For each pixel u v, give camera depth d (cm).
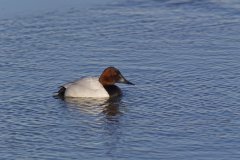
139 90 1836
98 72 1969
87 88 1808
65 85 1827
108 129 1595
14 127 1611
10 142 1529
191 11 2478
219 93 1784
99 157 1452
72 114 1689
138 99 1778
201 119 1630
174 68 1977
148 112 1689
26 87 1867
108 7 2523
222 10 2475
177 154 1455
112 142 1523
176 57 2064
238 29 2292
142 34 2267
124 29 2312
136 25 2347
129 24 2358
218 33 2264
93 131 1586
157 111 1692
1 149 1495
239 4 2523
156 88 1841
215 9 2489
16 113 1694
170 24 2352
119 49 2144
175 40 2211
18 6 2522
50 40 2230
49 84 1888
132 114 1683
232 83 1850
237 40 2195
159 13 2464
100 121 1644
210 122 1611
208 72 1936
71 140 1538
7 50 2156
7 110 1712
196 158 1434
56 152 1478
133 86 1866
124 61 2047
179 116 1653
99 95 1802
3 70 1997
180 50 2122
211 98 1753
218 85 1839
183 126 1595
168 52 2108
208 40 2203
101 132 1580
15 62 2059
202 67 1977
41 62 2055
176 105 1722
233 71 1936
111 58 2072
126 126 1609
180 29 2306
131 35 2259
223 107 1695
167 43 2186
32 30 2314
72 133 1576
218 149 1471
